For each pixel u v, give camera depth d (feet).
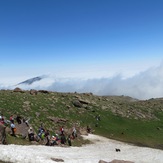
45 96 357.82
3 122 205.36
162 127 369.71
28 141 194.80
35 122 251.80
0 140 156.15
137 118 378.32
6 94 320.29
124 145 253.65
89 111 349.41
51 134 238.48
